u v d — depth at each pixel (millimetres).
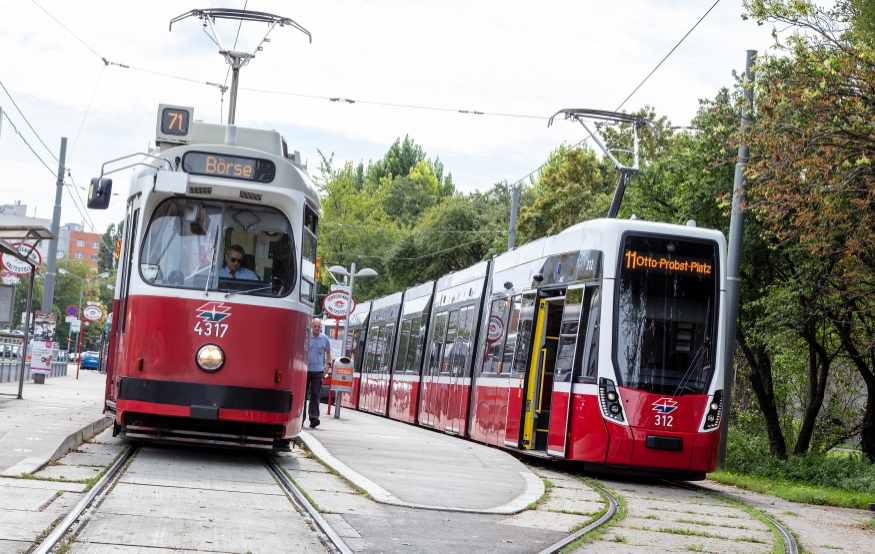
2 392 23734
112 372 13953
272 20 19703
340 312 30031
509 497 11648
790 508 14812
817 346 26188
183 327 12305
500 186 79438
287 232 12922
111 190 12211
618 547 8828
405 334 31297
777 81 17922
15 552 6250
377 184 107250
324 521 8539
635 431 15555
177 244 12633
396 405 30828
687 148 26391
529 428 17828
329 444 16484
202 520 8133
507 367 19375
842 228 18891
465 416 22297
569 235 17516
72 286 126688
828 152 17297
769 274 25719
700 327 16109
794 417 33844
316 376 20234
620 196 22062
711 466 15820
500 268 21531
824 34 17750
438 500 10758
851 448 32938
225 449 14219
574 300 16750
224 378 12305
